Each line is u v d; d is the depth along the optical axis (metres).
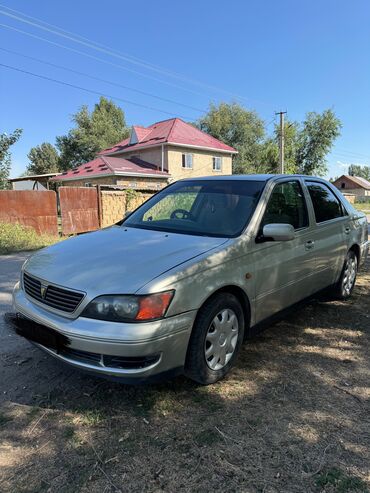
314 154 46.94
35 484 2.10
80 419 2.66
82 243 3.46
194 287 2.75
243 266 3.18
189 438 2.47
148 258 2.90
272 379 3.21
